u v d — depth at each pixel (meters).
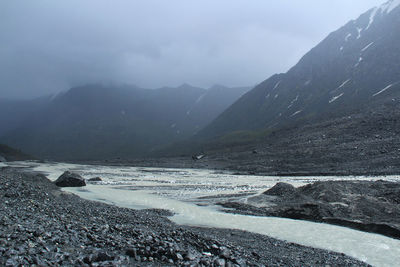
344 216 31.03
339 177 78.44
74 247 14.45
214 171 117.06
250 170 111.88
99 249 14.84
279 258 18.64
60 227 17.70
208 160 159.75
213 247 17.25
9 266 10.68
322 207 32.78
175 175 100.12
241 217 33.34
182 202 43.31
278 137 176.00
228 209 37.72
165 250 15.02
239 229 27.98
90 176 95.44
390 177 70.62
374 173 80.06
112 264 12.73
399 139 108.62
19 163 183.12
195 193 52.91
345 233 26.88
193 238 19.19
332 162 102.62
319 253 21.05
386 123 128.12
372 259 20.52
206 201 43.62
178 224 29.41
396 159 90.62
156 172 115.06
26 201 25.39
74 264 12.27
